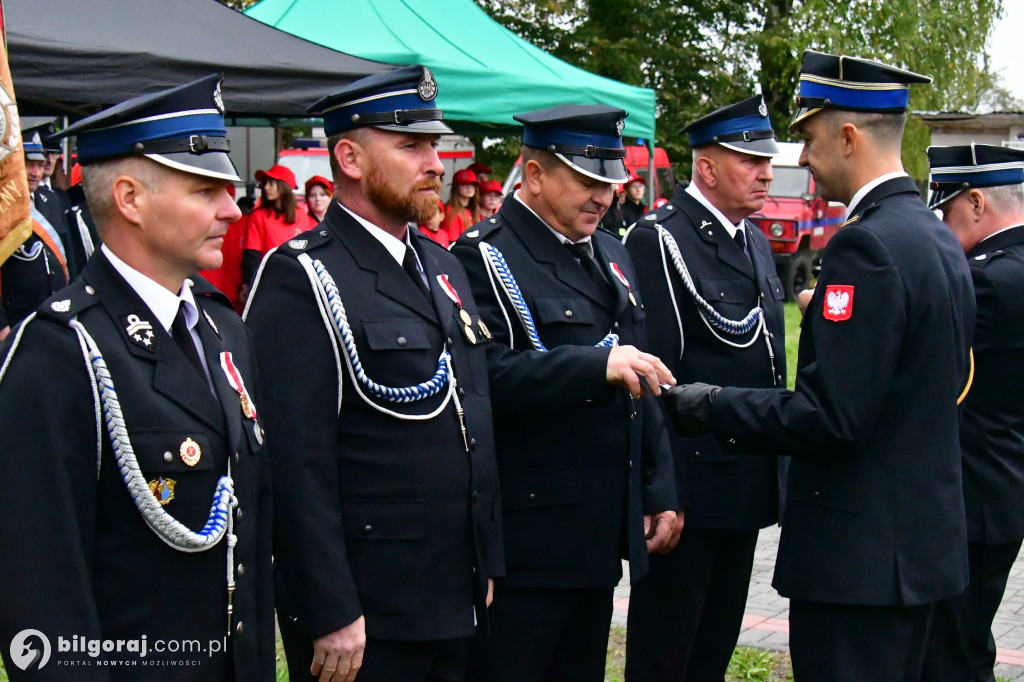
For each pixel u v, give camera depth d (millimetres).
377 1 7113
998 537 3465
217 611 1993
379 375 2523
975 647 3615
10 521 1784
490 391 2893
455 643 2770
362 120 2553
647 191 15141
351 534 2529
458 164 15242
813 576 2688
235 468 2031
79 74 4562
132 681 1905
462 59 6676
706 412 2895
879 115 2734
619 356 2795
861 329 2541
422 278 2699
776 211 17344
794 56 20219
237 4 14078
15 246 2975
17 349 1857
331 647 2402
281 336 2484
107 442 1878
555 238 3131
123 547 1905
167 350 1978
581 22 20250
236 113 5289
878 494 2619
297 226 7801
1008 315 3424
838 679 2664
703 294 3621
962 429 3500
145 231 1972
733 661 4254
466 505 2621
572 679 3215
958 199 3615
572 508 3012
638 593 3648
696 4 21609
